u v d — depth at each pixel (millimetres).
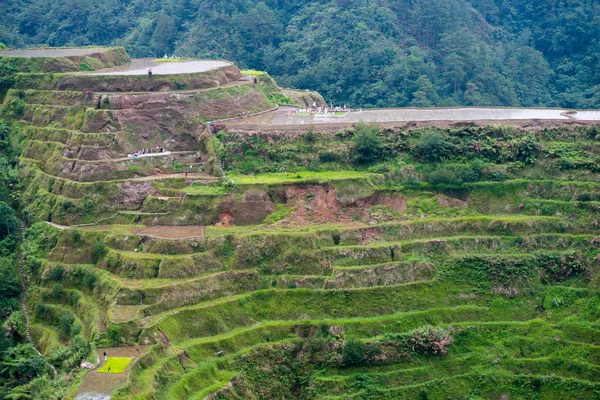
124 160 129375
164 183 126375
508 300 111438
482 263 114438
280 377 100438
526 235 118938
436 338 103375
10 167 136500
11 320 111625
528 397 100812
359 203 123250
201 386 94438
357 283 110500
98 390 88250
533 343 105875
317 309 107562
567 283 114062
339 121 140625
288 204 122812
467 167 128625
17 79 149250
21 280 119625
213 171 129500
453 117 143375
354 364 101750
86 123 134250
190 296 105938
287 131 134875
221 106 143500
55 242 120562
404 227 118750
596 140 133500
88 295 111750
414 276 112312
